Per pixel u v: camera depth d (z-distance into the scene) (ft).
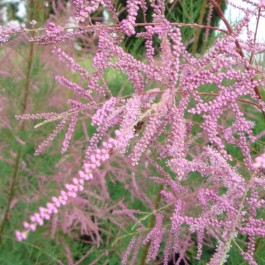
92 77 3.33
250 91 3.14
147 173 6.91
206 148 3.31
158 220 4.89
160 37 3.24
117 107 3.15
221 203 3.38
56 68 7.61
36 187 8.46
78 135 8.38
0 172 7.79
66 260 8.21
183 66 3.18
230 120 6.07
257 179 3.32
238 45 3.59
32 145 7.89
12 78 7.66
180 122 2.97
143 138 2.72
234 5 3.59
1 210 7.79
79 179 1.92
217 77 3.02
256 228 3.26
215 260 3.09
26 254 8.18
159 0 3.38
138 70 3.12
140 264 6.55
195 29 7.52
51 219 7.64
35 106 7.68
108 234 8.08
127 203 8.01
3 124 7.68
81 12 2.97
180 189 4.74
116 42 3.33
